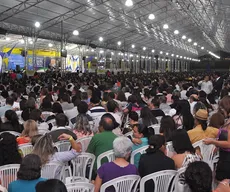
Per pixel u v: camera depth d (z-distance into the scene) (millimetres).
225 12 24594
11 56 34469
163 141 3961
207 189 2369
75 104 8586
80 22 24000
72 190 3225
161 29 33156
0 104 10172
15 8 18625
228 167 4188
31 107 7977
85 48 40469
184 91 12234
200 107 6266
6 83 16672
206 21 30969
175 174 3652
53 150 4156
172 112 7398
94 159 4660
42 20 21859
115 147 3646
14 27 22828
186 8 24922
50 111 8469
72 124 7074
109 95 9453
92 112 7199
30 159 3035
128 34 32844
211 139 4344
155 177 3613
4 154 3988
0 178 3850
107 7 21641
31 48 36312
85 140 5516
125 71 39938
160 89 12680
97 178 3570
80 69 40719
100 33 29375
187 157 3807
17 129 6316
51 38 26516
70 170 4805
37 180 3006
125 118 7805
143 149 4820
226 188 2662
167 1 22375
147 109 6504
